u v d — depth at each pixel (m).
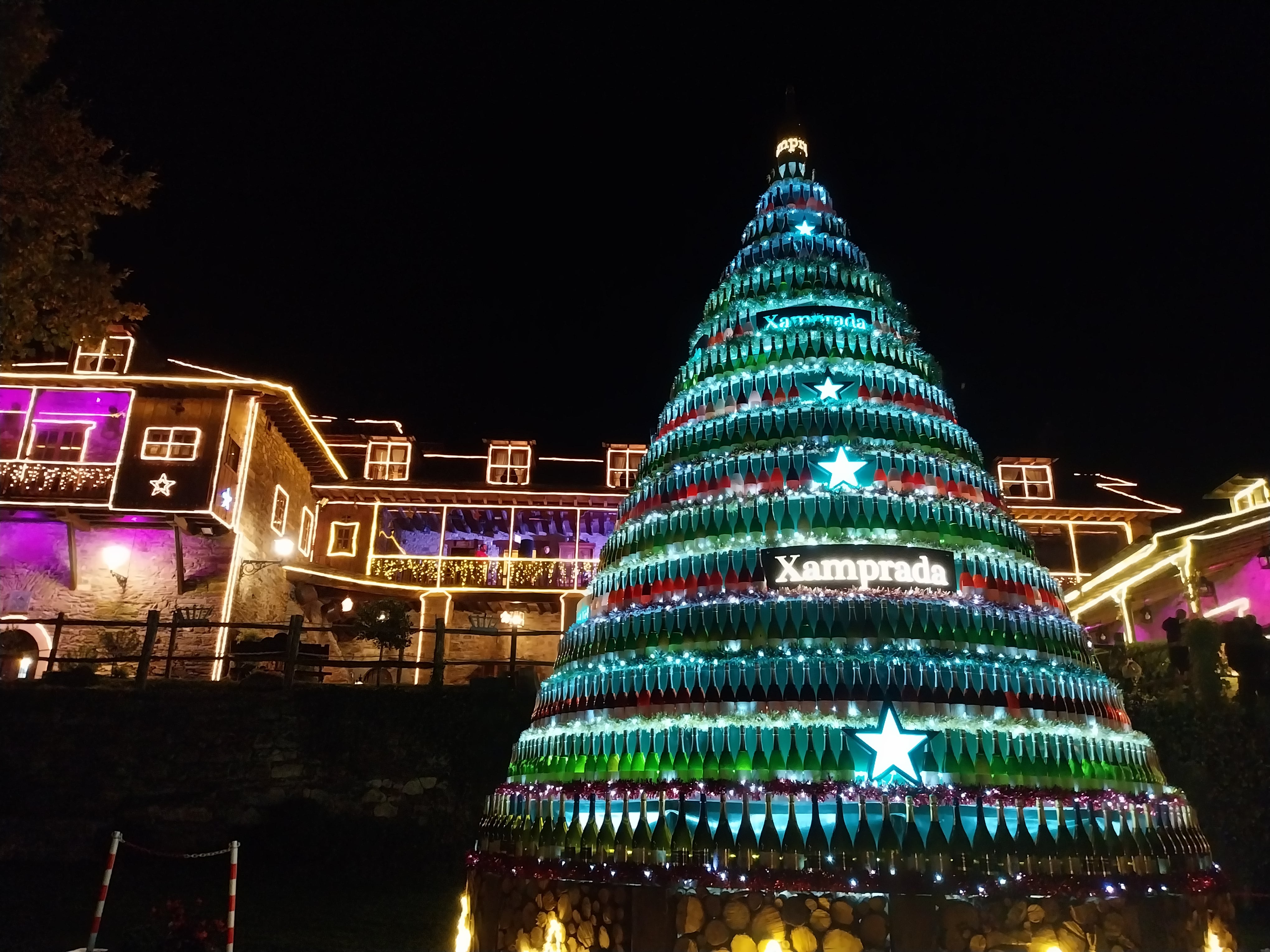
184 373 23.62
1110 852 6.94
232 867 7.37
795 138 12.83
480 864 8.47
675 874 6.80
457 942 9.11
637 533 9.47
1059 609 9.07
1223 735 12.84
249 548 23.83
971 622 8.05
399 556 28.23
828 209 12.13
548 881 7.53
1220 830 12.11
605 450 29.95
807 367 9.81
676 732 7.66
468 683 16.28
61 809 14.09
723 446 9.55
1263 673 13.17
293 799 14.21
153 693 15.01
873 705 7.45
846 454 8.95
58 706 14.84
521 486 28.19
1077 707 8.04
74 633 21.94
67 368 23.36
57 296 12.16
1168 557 19.20
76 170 11.73
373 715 14.88
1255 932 10.16
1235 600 19.84
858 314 10.70
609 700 8.35
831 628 7.91
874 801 6.87
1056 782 7.36
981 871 6.61
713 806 7.06
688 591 8.63
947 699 7.53
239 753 14.59
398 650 20.16
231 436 23.58
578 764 8.23
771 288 10.84
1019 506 27.23
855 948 6.43
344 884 12.80
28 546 23.09
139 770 14.43
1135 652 15.08
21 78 11.19
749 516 8.71
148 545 23.12
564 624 27.39
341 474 28.78
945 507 8.74
